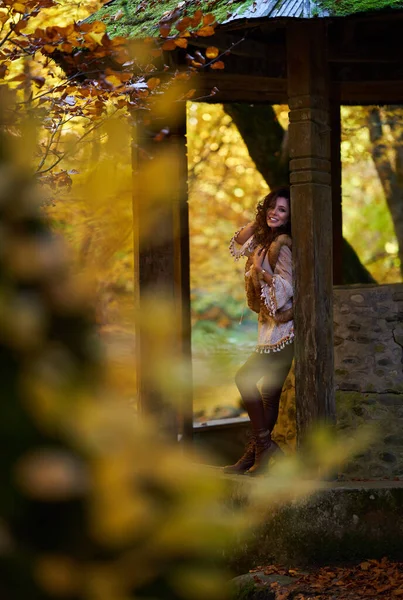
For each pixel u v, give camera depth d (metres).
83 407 0.88
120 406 0.90
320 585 5.16
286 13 5.42
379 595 4.96
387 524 5.59
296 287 5.78
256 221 6.10
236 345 14.02
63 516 0.88
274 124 11.33
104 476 0.88
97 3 8.48
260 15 5.44
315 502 5.55
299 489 5.09
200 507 0.94
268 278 5.82
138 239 6.31
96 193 1.16
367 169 16.39
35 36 5.27
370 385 6.68
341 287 6.90
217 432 7.73
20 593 0.85
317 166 5.75
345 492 5.56
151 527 0.92
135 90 5.59
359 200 16.56
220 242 16.56
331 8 5.44
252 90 7.59
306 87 5.69
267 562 5.63
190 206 16.41
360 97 8.31
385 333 6.70
